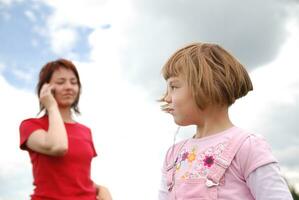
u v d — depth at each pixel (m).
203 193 1.99
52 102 3.04
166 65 2.22
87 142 3.13
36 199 2.84
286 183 1.93
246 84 2.16
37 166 2.92
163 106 2.24
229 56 2.15
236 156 1.98
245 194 1.96
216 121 2.12
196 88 2.06
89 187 3.00
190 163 2.11
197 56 2.12
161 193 2.30
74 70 3.24
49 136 2.84
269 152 1.97
